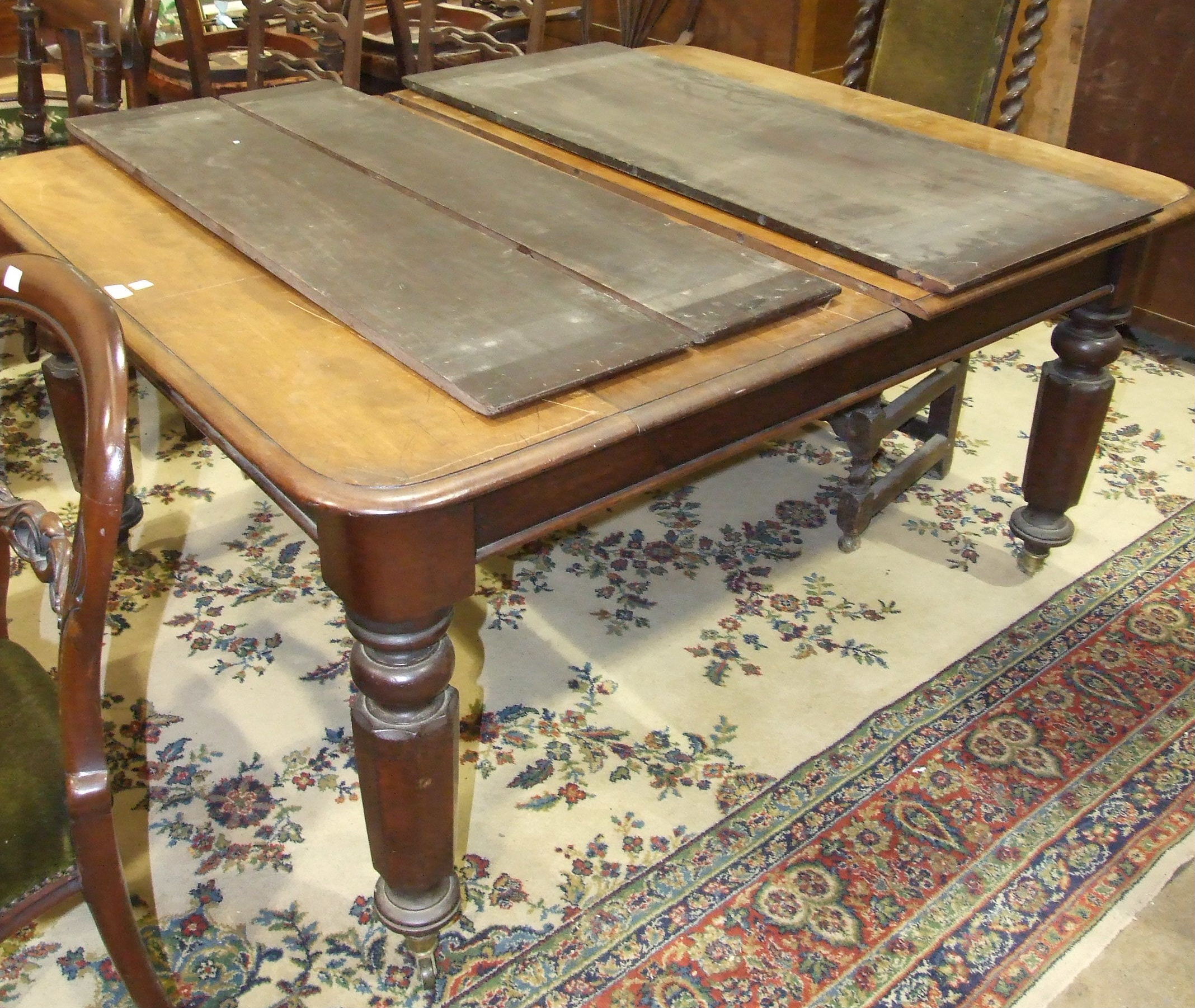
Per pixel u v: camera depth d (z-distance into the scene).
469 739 1.75
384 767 1.21
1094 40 2.60
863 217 1.50
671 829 1.61
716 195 1.56
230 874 1.53
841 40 3.17
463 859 1.56
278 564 2.10
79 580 0.93
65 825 1.05
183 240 1.44
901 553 2.16
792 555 2.15
